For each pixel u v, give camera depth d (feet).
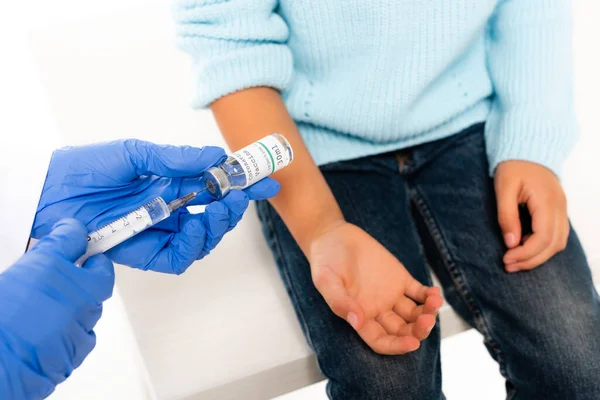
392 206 3.39
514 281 3.07
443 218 3.43
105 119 4.14
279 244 3.26
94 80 4.40
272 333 3.14
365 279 2.75
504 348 3.16
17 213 2.63
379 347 2.64
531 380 3.02
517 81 3.27
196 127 4.10
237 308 3.23
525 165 3.16
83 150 2.70
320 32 3.05
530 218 3.21
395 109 3.16
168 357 3.05
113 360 3.87
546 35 3.20
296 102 3.30
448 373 4.24
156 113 4.18
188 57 4.55
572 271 3.05
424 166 3.59
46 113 4.47
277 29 3.03
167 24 4.79
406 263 3.18
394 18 2.88
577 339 2.89
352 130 3.30
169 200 2.76
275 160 2.57
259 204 3.47
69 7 5.84
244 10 2.90
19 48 5.22
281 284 3.32
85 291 2.32
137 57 4.56
